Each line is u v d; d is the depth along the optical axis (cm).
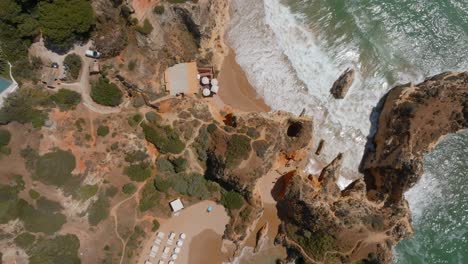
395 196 5206
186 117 5078
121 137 4981
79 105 4916
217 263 5278
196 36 4922
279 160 5341
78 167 4750
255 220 5322
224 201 5262
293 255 5294
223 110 5316
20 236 4300
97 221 4791
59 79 4816
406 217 5062
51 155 4559
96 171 4869
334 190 5188
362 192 5228
